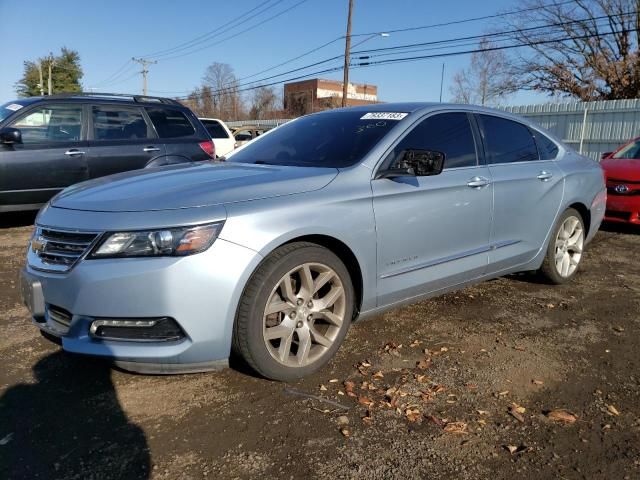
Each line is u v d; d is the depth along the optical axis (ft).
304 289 9.98
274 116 198.08
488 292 15.84
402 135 11.93
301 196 9.86
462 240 12.76
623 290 16.30
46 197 23.17
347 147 11.91
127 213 8.85
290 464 7.77
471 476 7.56
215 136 45.32
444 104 13.41
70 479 7.41
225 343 8.96
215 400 9.48
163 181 10.34
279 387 9.94
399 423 8.83
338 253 10.75
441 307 14.43
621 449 8.21
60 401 9.44
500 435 8.54
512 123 14.98
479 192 12.94
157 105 26.48
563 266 16.31
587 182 16.60
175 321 8.62
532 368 10.91
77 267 8.71
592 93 104.99
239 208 9.11
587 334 12.76
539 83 112.88
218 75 191.83
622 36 102.22
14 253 20.13
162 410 9.16
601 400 9.66
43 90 225.56
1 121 22.30
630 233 25.54
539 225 15.02
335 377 10.36
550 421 8.96
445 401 9.55
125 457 7.89
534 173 14.69
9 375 10.37
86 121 24.13
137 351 8.62
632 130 52.29
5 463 7.73
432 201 11.84
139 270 8.45
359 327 12.90
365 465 7.76
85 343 8.79
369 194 10.71
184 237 8.59
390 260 11.23
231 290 8.82
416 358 11.28
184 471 7.60
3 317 13.43
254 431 8.56
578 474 7.62
